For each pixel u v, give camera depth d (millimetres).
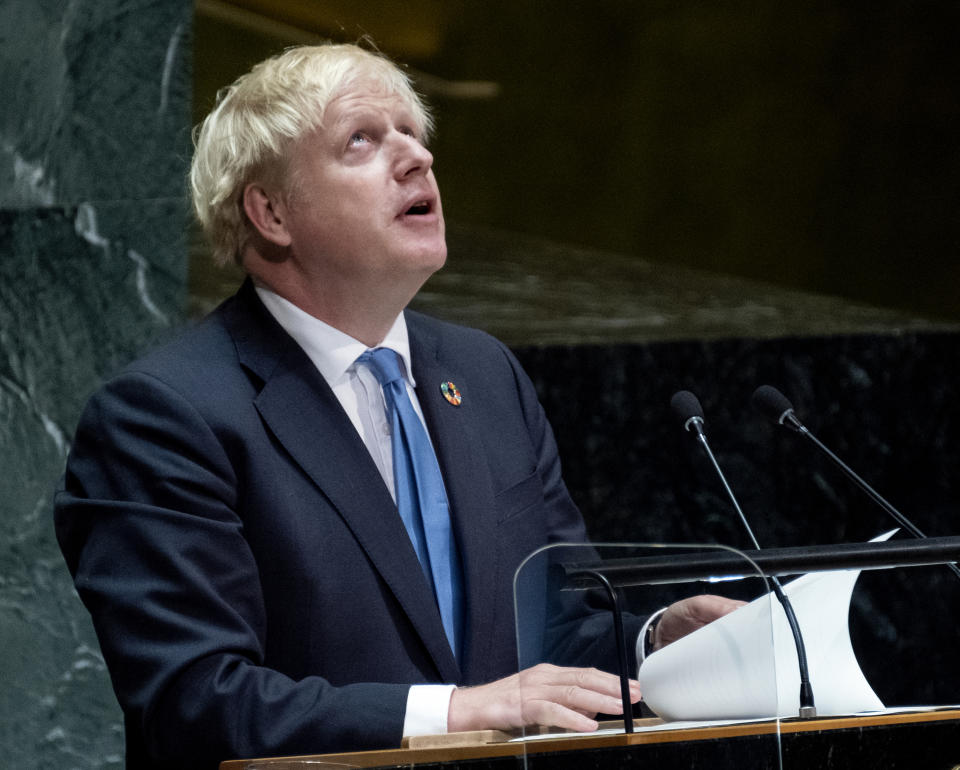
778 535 14070
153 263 10867
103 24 10898
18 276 11133
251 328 6328
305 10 10562
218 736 5051
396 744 4859
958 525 13703
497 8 11086
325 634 5703
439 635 5840
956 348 13602
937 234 11938
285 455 5934
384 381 6426
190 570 5414
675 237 11828
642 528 14250
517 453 6758
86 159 10969
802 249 11922
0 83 11258
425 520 6227
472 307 12688
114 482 5734
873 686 13523
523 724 3961
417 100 6633
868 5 11586
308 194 6203
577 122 11688
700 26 11641
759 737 4051
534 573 4102
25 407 11125
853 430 13891
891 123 11820
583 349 14273
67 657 11188
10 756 11141
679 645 4074
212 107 10609
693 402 6285
